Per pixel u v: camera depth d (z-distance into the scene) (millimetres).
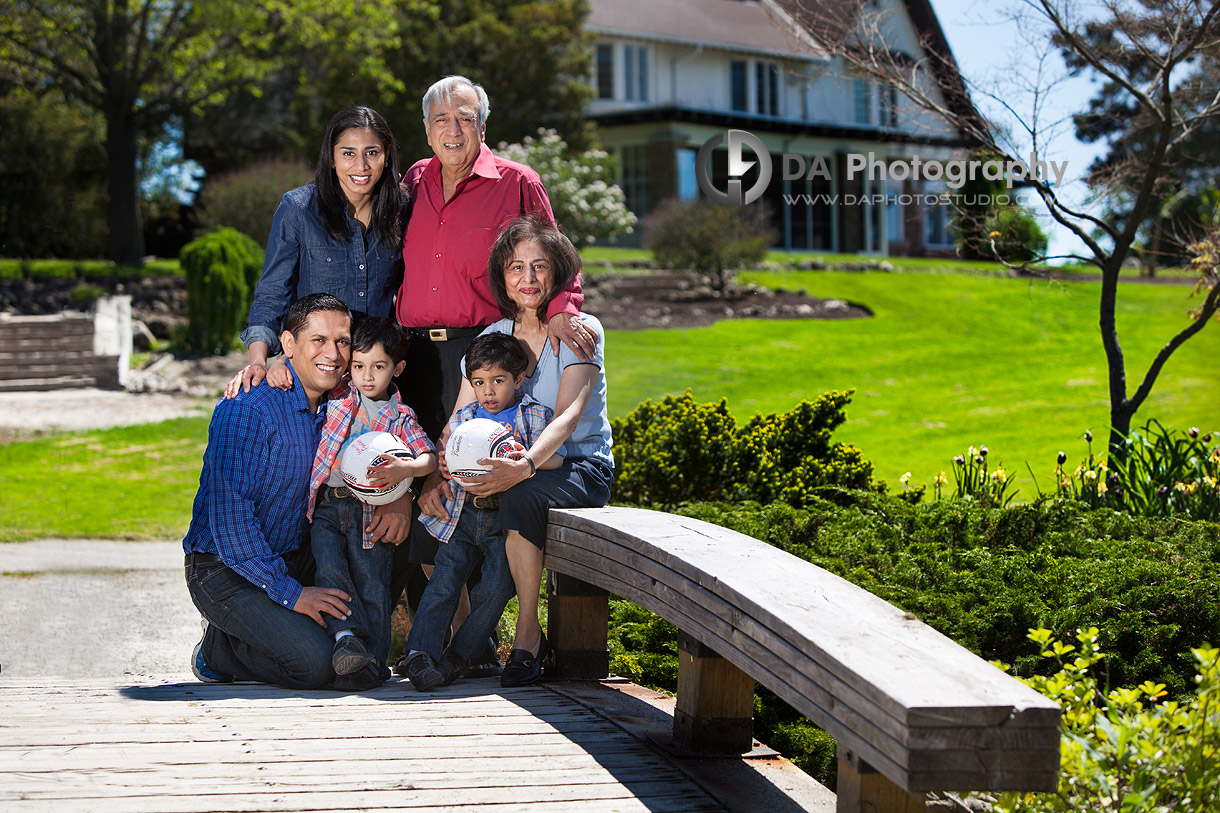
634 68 32719
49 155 28641
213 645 4215
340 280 4598
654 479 6750
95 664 5531
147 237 33750
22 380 16219
